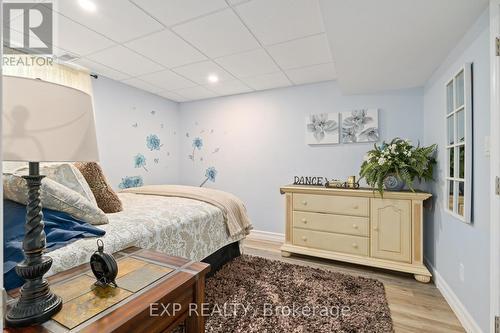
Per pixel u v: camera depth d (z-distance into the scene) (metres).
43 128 0.65
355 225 2.48
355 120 2.95
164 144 3.85
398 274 2.32
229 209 2.32
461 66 1.63
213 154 3.86
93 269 0.90
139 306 0.76
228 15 1.75
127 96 3.26
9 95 0.62
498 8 1.23
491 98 1.27
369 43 1.79
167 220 1.60
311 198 2.68
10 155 0.60
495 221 1.24
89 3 1.61
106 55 2.38
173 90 3.49
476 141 1.46
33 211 0.73
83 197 1.33
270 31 1.97
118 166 3.16
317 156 3.16
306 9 1.69
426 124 2.56
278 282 2.07
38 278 0.74
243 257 2.64
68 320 0.69
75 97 0.73
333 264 2.55
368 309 1.70
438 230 2.13
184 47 2.22
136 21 1.81
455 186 1.73
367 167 2.49
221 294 1.86
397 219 2.32
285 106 3.35
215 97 3.83
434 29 1.59
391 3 1.35
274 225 3.42
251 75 2.92
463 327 1.55
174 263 1.07
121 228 1.33
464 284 1.60
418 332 1.51
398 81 2.54
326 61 2.53
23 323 0.67
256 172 3.55
